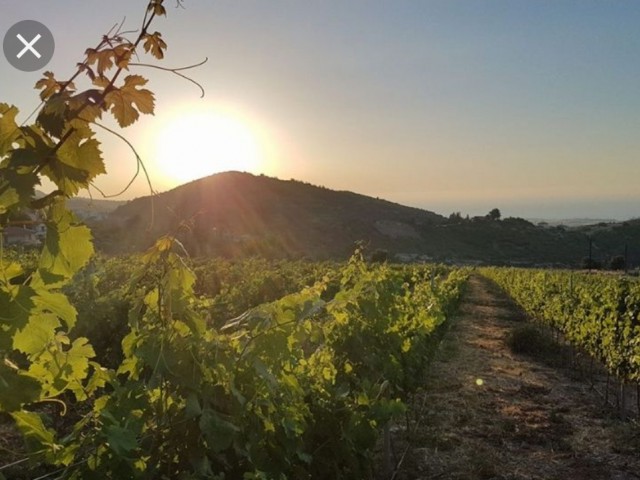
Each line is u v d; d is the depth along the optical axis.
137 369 2.35
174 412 2.29
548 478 6.16
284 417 2.79
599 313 10.66
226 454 2.48
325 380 3.76
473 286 40.81
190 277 2.24
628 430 7.59
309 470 3.35
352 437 3.43
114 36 1.31
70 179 1.32
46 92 1.32
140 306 2.23
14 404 1.54
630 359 8.34
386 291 5.52
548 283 19.77
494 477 6.14
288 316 2.73
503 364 12.19
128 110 1.36
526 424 7.97
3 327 1.43
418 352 6.80
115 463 1.98
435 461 6.48
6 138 1.29
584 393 9.95
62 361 2.05
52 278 1.44
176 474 2.24
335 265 26.62
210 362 2.34
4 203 1.26
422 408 8.51
